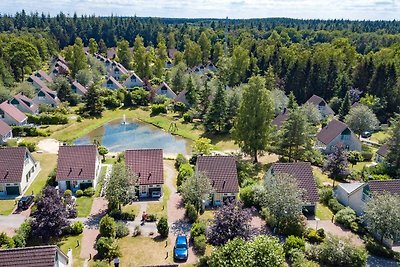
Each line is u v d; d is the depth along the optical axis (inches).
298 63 4589.1
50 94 3966.5
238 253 1184.2
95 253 1537.9
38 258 1192.8
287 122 2600.9
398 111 4030.5
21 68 5054.1
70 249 1487.5
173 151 2945.4
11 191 2064.5
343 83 4382.4
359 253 1478.8
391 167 2458.2
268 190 1759.4
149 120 3754.9
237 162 2465.6
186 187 1863.9
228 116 3366.1
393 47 5812.0
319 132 3159.5
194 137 3275.1
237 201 1742.1
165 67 6505.9
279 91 3954.2
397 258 1574.8
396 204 1604.3
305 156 2662.4
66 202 1822.1
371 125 3344.0
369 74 4468.5
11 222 1779.0
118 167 1855.3
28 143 2797.7
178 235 1674.5
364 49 7662.4
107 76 5551.2
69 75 5191.9
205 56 6776.6
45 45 7012.8
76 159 2151.8
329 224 1845.5
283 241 1652.3
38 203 1620.3
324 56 4640.8
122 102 4242.1
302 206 1818.4
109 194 1807.3
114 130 3479.3
